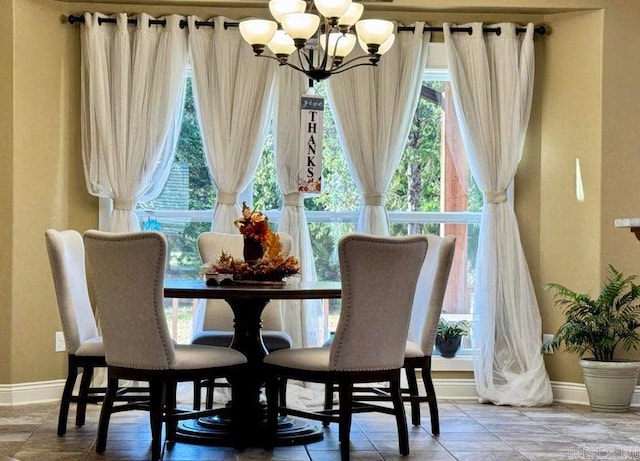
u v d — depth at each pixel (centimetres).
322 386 702
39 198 670
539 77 719
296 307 693
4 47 655
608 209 686
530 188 720
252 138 696
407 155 734
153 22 694
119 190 686
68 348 542
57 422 587
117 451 506
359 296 474
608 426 605
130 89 690
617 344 685
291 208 700
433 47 718
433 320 555
